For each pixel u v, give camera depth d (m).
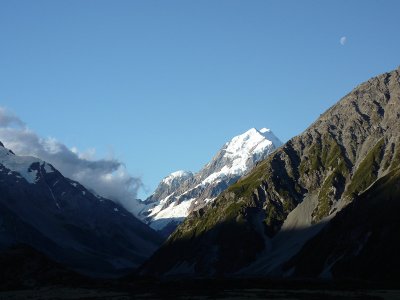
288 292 196.25
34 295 199.38
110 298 185.12
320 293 188.38
